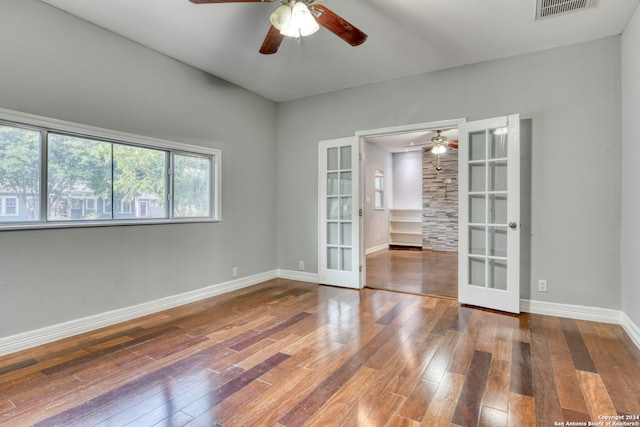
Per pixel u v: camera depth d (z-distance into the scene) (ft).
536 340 8.36
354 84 13.48
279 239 15.97
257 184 14.74
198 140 12.00
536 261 10.55
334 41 9.89
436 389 6.14
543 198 10.43
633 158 8.45
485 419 5.26
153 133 10.53
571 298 10.09
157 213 11.00
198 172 12.31
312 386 6.27
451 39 9.78
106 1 8.02
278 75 12.55
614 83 9.52
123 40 9.74
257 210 14.75
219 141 12.83
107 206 9.64
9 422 5.24
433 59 11.11
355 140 13.70
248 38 9.80
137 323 9.62
